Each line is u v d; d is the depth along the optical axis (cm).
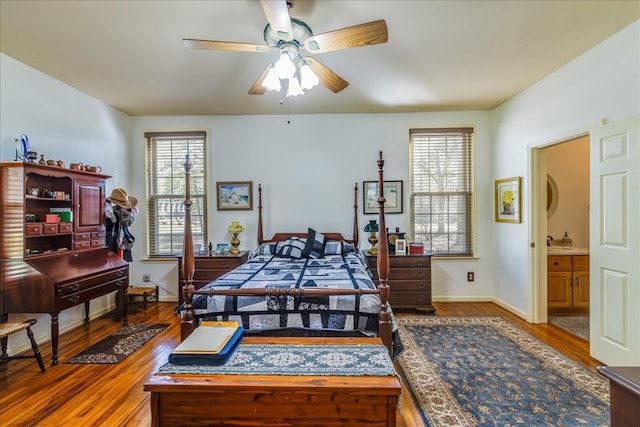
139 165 434
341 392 137
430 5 204
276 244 394
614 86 241
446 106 405
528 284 348
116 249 367
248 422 139
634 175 221
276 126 434
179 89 340
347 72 302
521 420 187
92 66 286
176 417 141
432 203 435
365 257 392
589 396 209
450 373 239
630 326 226
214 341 168
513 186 372
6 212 252
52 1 196
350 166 433
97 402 206
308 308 211
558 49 262
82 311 347
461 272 429
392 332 206
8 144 268
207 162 434
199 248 437
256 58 272
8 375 240
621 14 214
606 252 244
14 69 272
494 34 238
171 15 211
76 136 339
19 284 254
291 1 197
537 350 276
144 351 280
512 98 374
